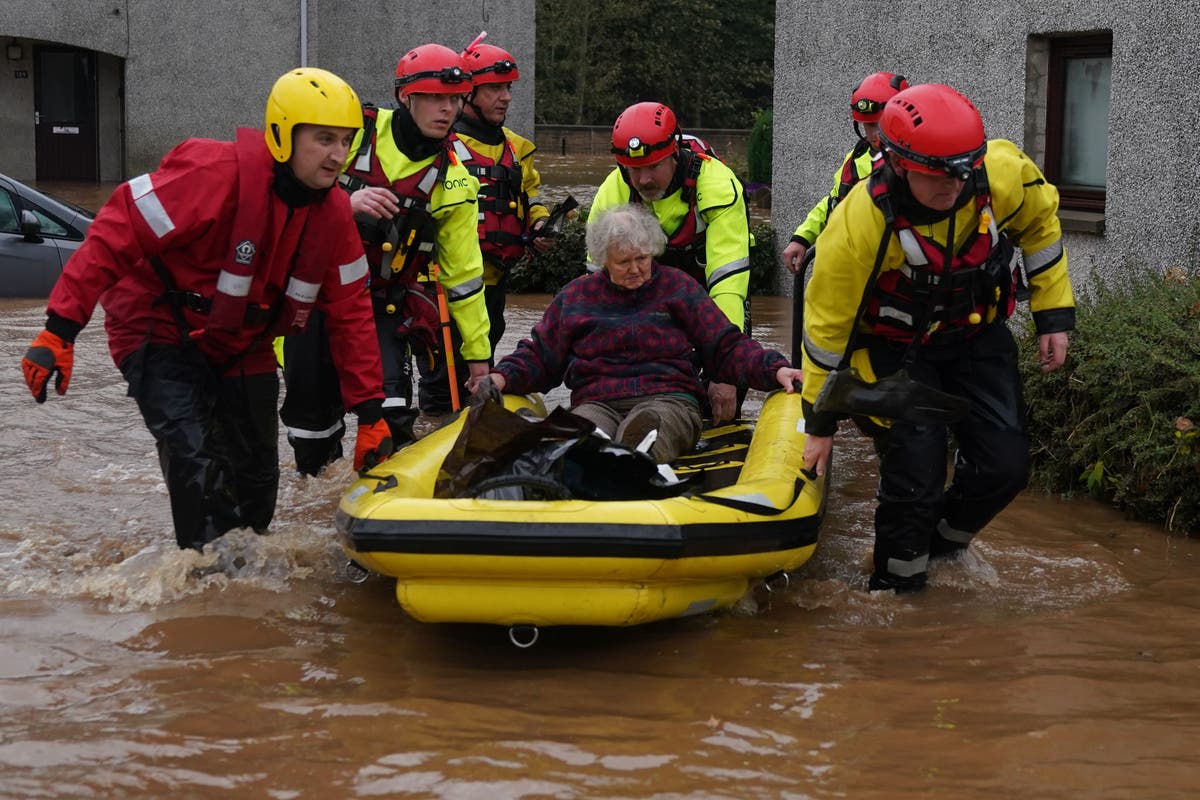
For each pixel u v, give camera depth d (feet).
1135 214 28.32
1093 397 21.16
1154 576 17.52
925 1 35.53
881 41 38.01
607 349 17.92
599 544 13.70
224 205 15.23
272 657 14.24
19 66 81.10
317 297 16.69
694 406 17.94
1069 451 21.39
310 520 19.56
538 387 18.31
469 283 21.22
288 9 76.64
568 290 18.24
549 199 84.02
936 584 16.93
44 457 23.21
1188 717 12.72
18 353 32.83
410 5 77.20
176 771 11.35
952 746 12.03
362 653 14.47
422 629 15.35
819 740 12.15
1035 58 31.65
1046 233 15.71
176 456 16.40
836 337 15.07
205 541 16.98
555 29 189.16
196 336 16.05
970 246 14.73
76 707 12.71
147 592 16.16
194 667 13.85
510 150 27.58
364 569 16.46
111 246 14.99
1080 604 16.29
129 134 76.18
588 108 192.54
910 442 16.02
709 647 14.78
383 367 21.17
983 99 33.27
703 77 197.98
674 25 195.62
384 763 11.53
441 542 13.65
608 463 15.80
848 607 16.10
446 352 21.25
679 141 20.61
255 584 16.72
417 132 20.25
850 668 14.07
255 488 17.89
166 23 75.72
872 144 23.12
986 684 13.57
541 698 13.20
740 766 11.57
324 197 15.83
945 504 16.71
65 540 18.48
